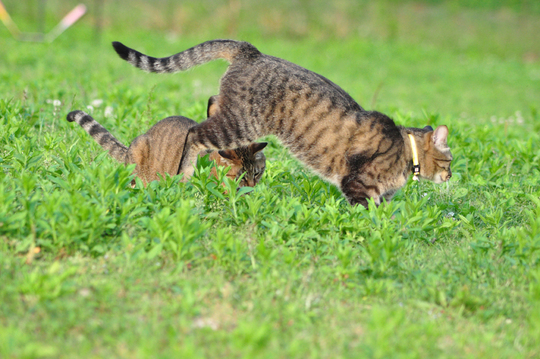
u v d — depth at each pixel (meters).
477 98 35.34
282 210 10.45
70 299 7.66
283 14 54.44
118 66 30.58
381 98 31.06
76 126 15.60
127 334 7.07
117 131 15.83
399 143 12.10
